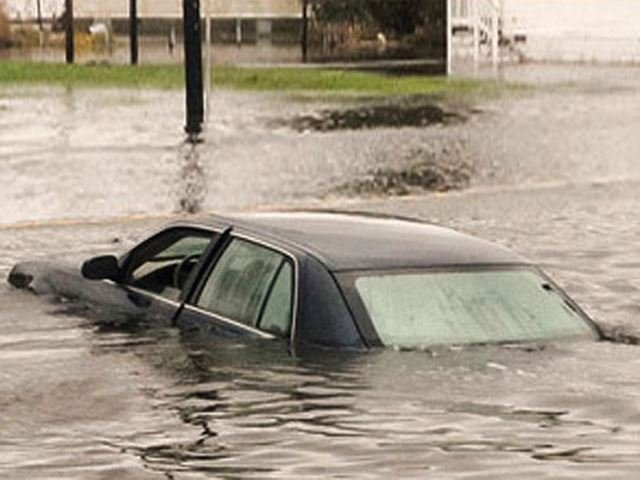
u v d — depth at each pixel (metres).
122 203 38.16
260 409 16.19
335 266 17.83
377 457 14.62
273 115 60.78
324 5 81.44
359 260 17.95
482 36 85.69
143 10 78.75
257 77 76.25
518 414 15.77
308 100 67.94
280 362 17.42
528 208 38.09
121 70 76.25
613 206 38.44
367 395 16.36
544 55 89.69
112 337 19.31
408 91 73.75
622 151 51.59
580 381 16.67
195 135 53.38
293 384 16.77
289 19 81.38
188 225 20.02
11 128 54.47
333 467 14.38
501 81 79.81
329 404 16.17
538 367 17.05
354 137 54.16
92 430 15.72
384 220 19.39
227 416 16.02
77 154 47.84
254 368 17.38
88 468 14.52
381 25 82.81
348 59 81.69
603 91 75.12
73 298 21.30
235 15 80.56
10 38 78.81
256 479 14.11
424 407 15.97
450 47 84.06
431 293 17.78
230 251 19.09
